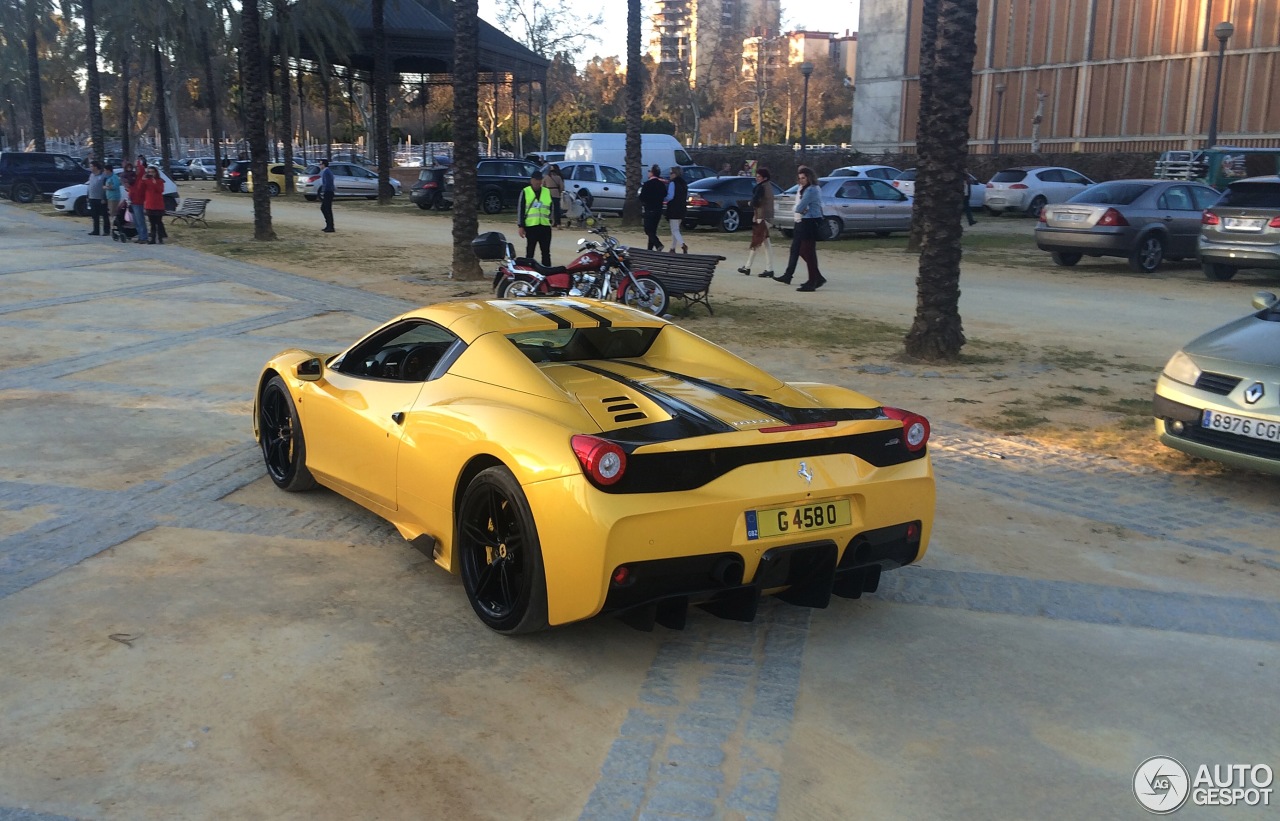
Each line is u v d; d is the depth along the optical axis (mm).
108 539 5059
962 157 10000
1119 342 11602
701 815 3025
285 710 3520
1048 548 5359
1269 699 3842
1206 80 49750
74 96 106250
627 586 3646
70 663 3791
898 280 17344
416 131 92125
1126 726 3625
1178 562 5203
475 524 4191
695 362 4980
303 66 52594
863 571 4238
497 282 12648
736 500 3734
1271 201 16562
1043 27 56000
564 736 3434
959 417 8102
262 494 5844
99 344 10297
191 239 23297
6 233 23844
